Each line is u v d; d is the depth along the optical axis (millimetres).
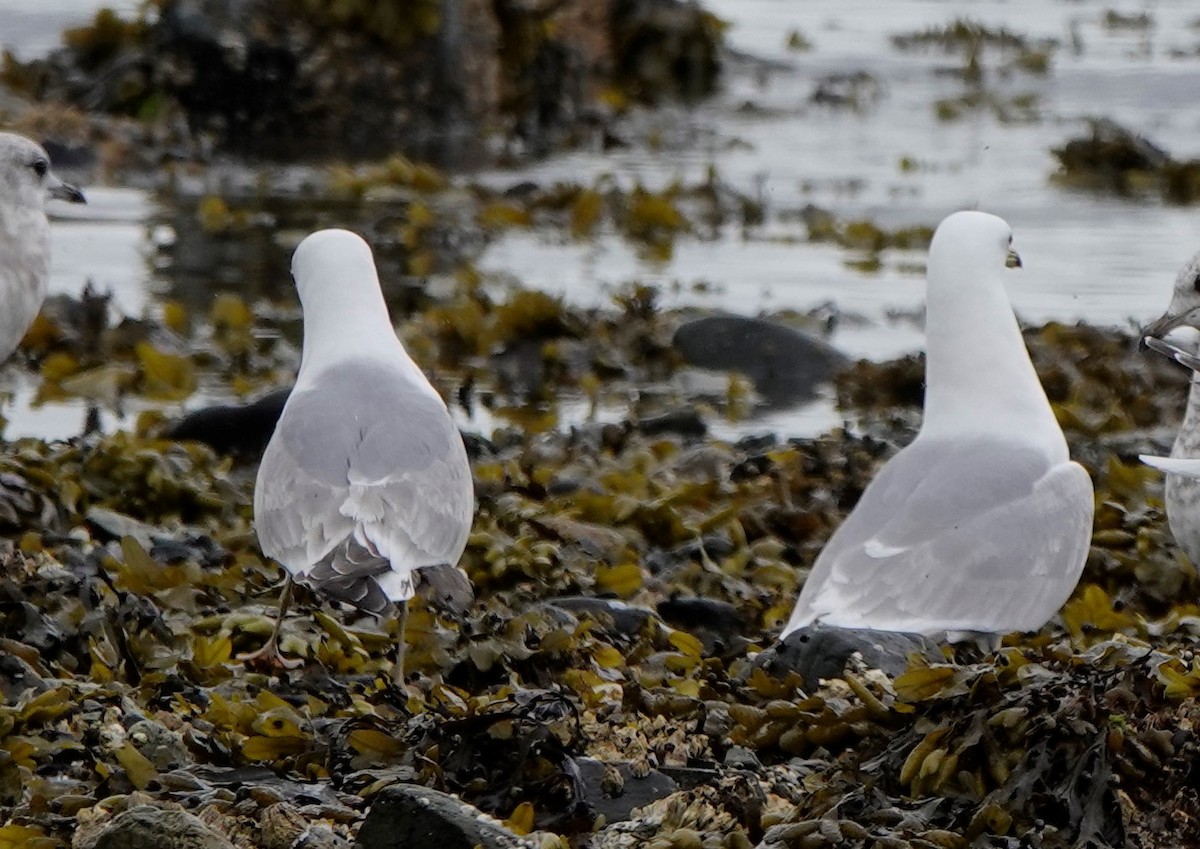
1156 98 64875
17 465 21656
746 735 15094
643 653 17828
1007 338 18531
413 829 12742
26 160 24938
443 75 54562
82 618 17156
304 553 16094
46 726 14906
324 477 16453
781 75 68312
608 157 54531
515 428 28219
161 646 16984
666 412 29203
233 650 17719
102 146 49281
